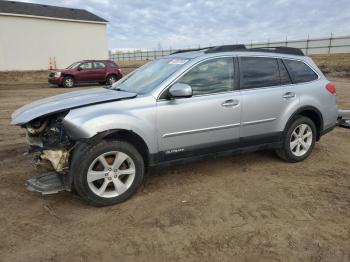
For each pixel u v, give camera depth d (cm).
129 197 405
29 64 3128
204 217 364
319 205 393
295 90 519
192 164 527
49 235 329
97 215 369
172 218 361
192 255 299
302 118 530
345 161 552
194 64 439
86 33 3491
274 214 371
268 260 292
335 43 4334
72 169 369
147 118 399
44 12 3222
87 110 378
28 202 397
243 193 424
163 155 420
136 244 315
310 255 299
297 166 525
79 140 366
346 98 1242
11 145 625
